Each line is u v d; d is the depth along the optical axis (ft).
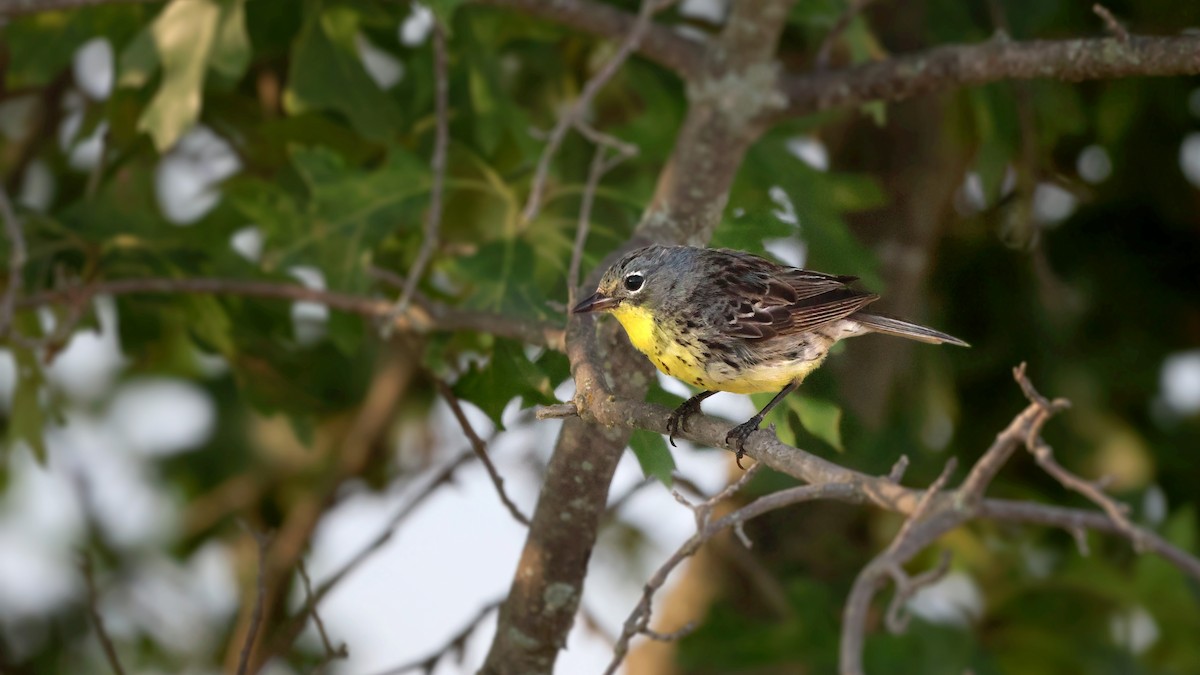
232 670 43.60
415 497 36.83
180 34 35.01
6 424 47.52
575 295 28.71
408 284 31.04
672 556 22.11
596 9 34.12
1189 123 42.93
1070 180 44.14
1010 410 43.14
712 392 30.94
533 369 32.53
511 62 41.50
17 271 31.40
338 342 37.01
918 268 39.91
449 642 33.55
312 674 29.25
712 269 30.09
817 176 37.14
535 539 30.12
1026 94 39.22
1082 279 43.98
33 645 47.06
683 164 32.78
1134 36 30.04
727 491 21.77
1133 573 43.09
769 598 42.24
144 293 39.47
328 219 35.73
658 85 39.52
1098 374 43.09
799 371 30.42
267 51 39.45
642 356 31.58
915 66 32.40
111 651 30.17
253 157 43.04
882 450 39.34
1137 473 43.06
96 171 39.81
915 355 39.45
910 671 38.42
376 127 37.04
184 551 47.98
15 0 32.83
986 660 39.40
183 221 42.55
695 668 41.01
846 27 36.91
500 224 37.73
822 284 30.66
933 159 40.75
